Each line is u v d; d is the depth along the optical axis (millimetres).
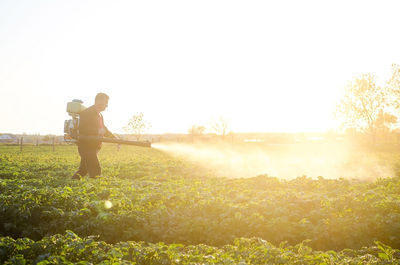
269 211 7258
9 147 44625
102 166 17812
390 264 4441
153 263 4445
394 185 10406
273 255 4676
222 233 6406
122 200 7516
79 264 4059
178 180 12281
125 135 61188
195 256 4477
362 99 47844
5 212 6668
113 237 6312
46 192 7352
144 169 16734
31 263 4363
